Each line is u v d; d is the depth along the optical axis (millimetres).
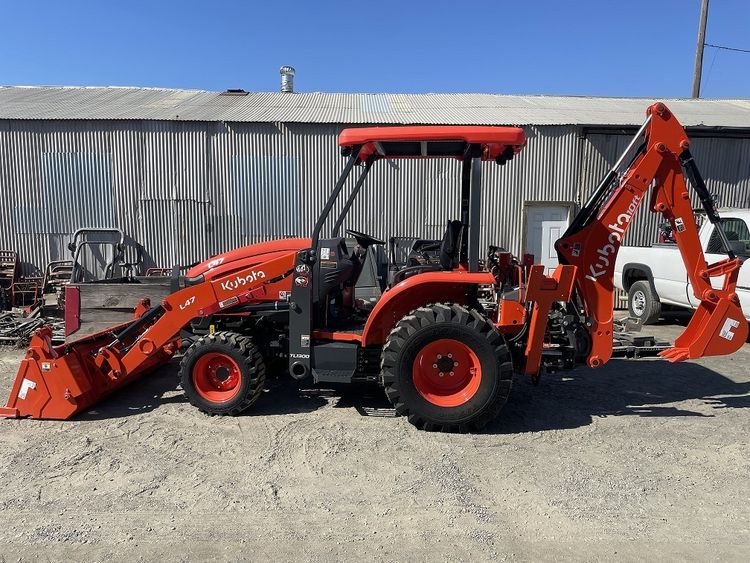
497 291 4953
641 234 10609
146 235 10398
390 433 4164
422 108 11594
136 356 4586
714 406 4785
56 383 4320
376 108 11531
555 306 4664
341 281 4598
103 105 11273
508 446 3945
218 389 4617
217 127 10141
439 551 2719
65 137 10109
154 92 13352
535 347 4250
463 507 3117
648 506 3135
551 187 10422
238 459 3713
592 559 2658
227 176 10266
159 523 2943
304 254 4316
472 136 4109
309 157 10227
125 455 3764
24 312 8203
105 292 5746
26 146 10094
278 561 2637
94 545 2750
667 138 4336
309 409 4672
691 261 4469
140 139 10141
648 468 3604
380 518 3004
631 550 2729
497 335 4070
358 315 5035
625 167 4695
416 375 4184
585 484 3389
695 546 2760
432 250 5672
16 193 10211
